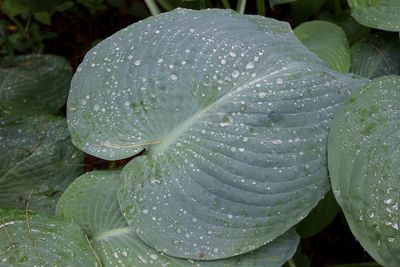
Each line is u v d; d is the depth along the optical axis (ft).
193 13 3.02
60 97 3.74
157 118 2.86
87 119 2.90
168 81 2.87
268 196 2.78
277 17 4.05
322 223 3.26
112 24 4.28
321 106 2.85
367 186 2.71
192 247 2.75
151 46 2.94
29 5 3.94
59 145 3.36
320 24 3.48
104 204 2.91
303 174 2.80
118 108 2.89
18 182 3.29
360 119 2.79
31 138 3.37
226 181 2.77
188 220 2.77
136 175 2.84
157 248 2.76
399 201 2.66
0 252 2.70
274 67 2.87
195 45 2.91
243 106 2.82
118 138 2.86
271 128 2.81
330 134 2.81
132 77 2.91
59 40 4.24
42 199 3.27
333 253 3.74
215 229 2.76
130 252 2.80
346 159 2.76
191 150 2.81
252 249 2.74
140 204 2.79
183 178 2.79
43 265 2.69
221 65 2.87
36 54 3.86
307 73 2.88
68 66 3.83
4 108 3.60
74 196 2.93
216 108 2.84
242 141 2.79
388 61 3.43
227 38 2.92
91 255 2.75
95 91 2.93
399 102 2.82
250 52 2.89
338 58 3.31
